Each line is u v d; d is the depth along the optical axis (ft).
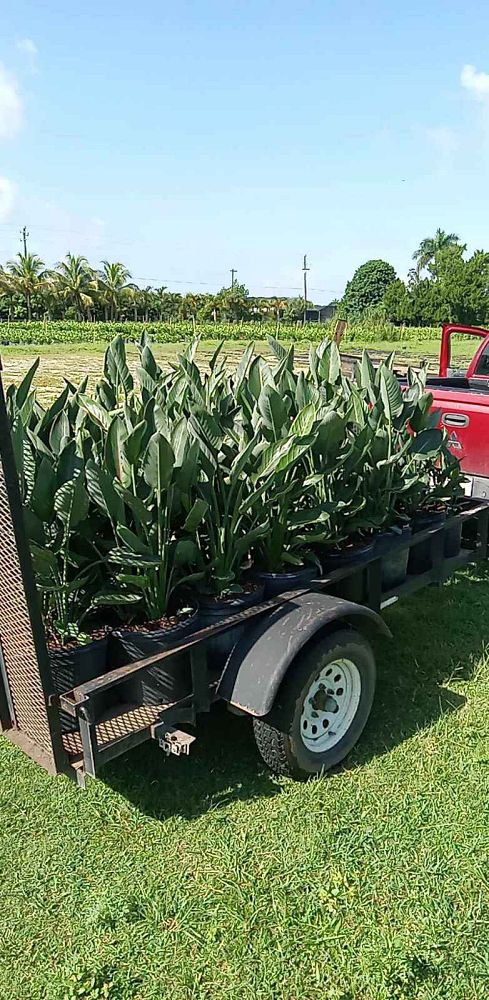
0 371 6.70
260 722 9.23
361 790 9.35
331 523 11.55
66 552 9.14
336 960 6.86
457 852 8.20
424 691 11.74
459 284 179.42
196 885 7.81
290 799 9.20
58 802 9.19
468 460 16.35
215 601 9.68
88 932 7.23
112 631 9.26
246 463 9.93
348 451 11.30
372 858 8.13
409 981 6.63
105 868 8.07
